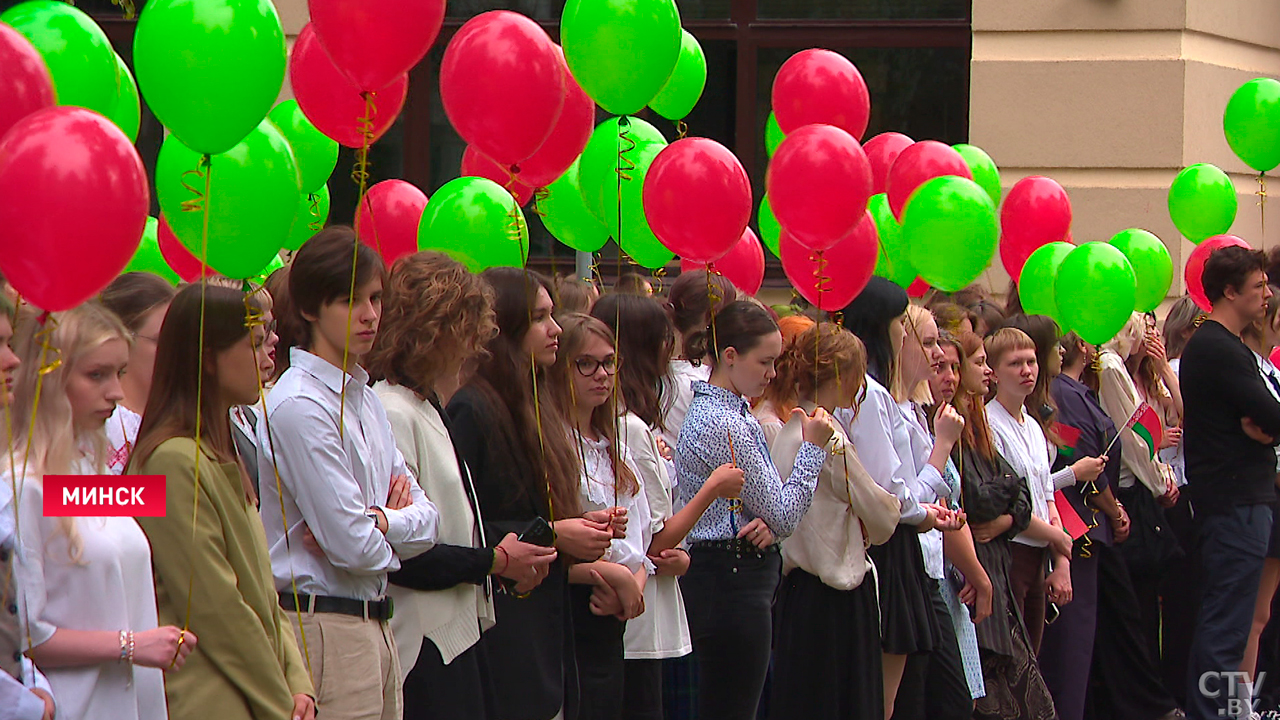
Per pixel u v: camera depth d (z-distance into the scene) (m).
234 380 13.19
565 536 15.92
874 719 19.72
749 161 34.44
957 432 20.98
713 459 18.69
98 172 11.77
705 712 18.75
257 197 15.15
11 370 11.58
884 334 21.50
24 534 11.60
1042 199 25.17
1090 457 24.45
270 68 13.82
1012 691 22.03
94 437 12.65
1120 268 22.84
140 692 12.34
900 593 20.27
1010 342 23.55
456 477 15.52
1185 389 25.81
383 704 14.39
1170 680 26.91
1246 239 35.06
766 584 18.84
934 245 21.33
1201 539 25.70
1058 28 33.88
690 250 18.59
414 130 34.38
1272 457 25.53
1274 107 25.92
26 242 11.72
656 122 34.19
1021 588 23.36
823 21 34.47
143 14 13.88
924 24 34.38
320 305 14.30
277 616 13.39
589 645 17.14
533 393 16.44
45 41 14.62
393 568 14.20
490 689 15.68
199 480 12.74
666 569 18.00
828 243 19.44
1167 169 33.72
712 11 34.50
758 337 18.92
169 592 12.67
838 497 19.62
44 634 11.62
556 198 22.19
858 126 23.23
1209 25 34.19
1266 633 28.06
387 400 15.41
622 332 19.11
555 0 34.56
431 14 15.40
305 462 13.97
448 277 15.52
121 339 12.52
